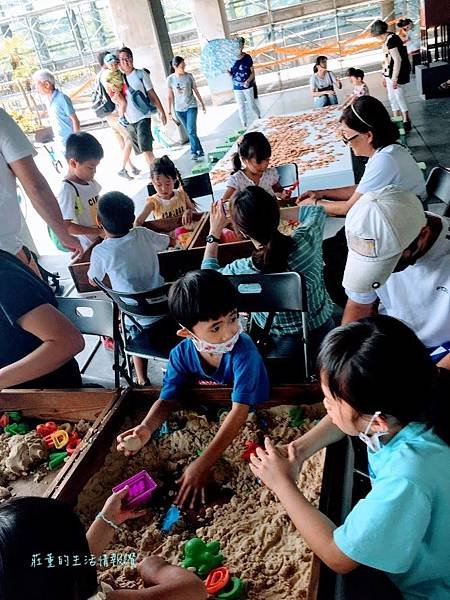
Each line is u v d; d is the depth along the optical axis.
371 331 0.93
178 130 8.62
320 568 1.11
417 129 6.42
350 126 2.49
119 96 6.42
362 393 0.90
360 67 11.39
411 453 0.93
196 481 1.49
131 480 1.44
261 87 11.83
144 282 2.73
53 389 1.89
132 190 6.58
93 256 2.69
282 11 12.51
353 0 12.03
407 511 0.90
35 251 4.78
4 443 1.80
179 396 1.73
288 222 3.27
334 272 2.67
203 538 1.39
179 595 1.02
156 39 8.60
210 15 10.81
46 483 1.63
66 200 3.37
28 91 11.20
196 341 1.56
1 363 1.80
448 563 0.99
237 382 1.57
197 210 4.12
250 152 3.21
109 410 1.72
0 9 12.70
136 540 1.41
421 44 8.48
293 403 1.67
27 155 2.52
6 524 0.73
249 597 1.20
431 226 1.37
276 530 1.34
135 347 2.51
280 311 2.04
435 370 0.95
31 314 1.56
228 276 2.07
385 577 1.12
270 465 1.20
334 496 1.29
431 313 1.47
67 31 13.05
